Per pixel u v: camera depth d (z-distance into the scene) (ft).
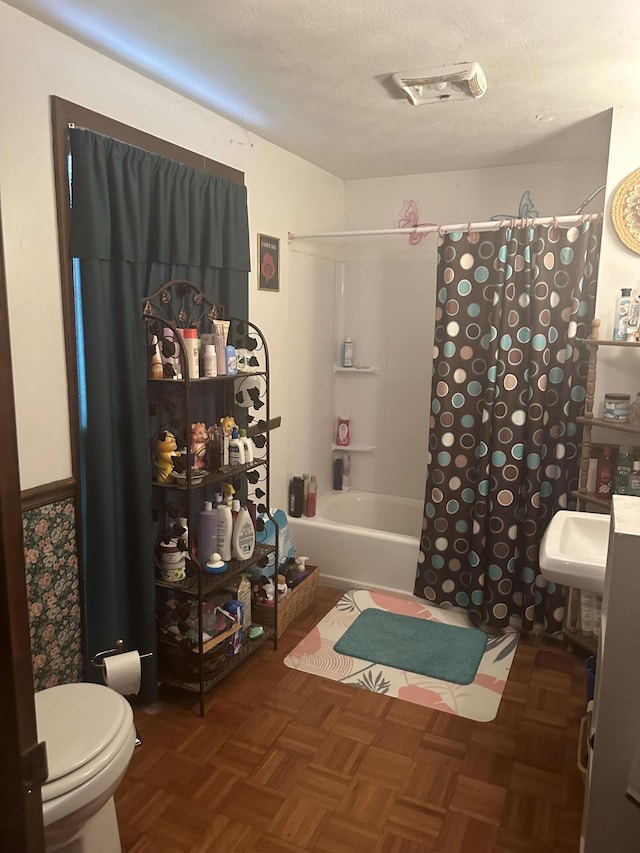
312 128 8.93
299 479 11.23
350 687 7.97
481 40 6.02
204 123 8.09
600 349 8.46
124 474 7.00
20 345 5.86
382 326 12.50
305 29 5.84
